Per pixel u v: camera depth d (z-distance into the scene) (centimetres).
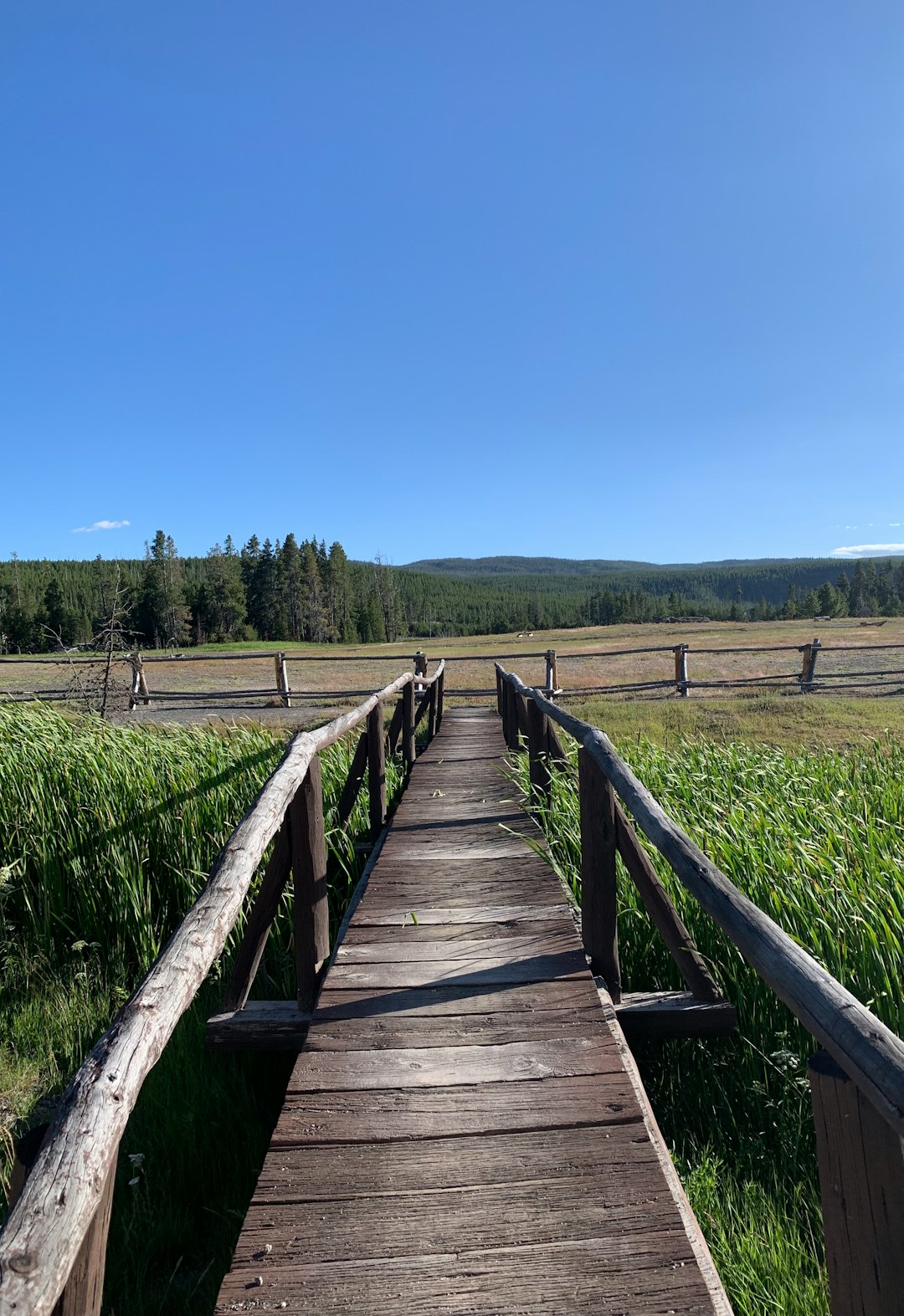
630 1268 176
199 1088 316
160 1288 238
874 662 2234
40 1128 103
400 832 545
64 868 482
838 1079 108
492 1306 167
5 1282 79
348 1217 193
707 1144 278
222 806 515
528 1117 231
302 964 318
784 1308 200
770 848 388
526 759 677
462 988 312
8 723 599
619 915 374
